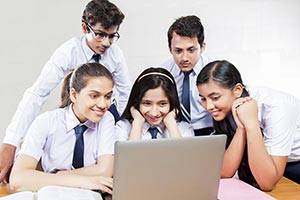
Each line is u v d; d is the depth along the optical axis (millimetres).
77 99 1622
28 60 1838
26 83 1844
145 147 1043
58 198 1225
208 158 1112
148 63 1957
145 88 1695
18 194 1273
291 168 1896
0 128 1828
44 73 1846
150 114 1713
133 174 1062
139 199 1098
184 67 1966
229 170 1610
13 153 1810
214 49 2023
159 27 1948
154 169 1069
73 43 1861
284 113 1660
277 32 2117
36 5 1823
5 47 1819
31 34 1836
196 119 1931
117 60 1908
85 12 1850
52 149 1620
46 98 1844
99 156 1585
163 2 1938
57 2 1832
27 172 1459
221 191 1408
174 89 1748
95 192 1332
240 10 2043
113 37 1888
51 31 1846
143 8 1918
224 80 1643
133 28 1919
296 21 2133
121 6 1887
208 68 1688
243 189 1433
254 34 2082
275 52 2127
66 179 1406
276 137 1623
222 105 1664
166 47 1969
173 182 1100
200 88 1700
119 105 1902
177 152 1070
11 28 1818
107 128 1657
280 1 2096
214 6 2000
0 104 1821
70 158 1632
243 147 1602
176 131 1705
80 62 1874
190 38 1950
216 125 1744
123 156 1039
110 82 1639
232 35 2047
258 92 1783
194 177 1116
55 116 1648
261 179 1536
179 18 1957
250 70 2102
